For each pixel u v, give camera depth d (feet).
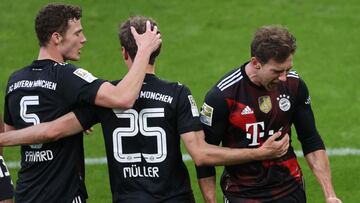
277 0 156.97
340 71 133.28
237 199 64.03
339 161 103.65
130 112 60.95
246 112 62.23
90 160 105.09
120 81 61.31
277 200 63.36
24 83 62.80
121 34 61.67
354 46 141.59
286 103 62.80
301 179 64.54
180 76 131.75
